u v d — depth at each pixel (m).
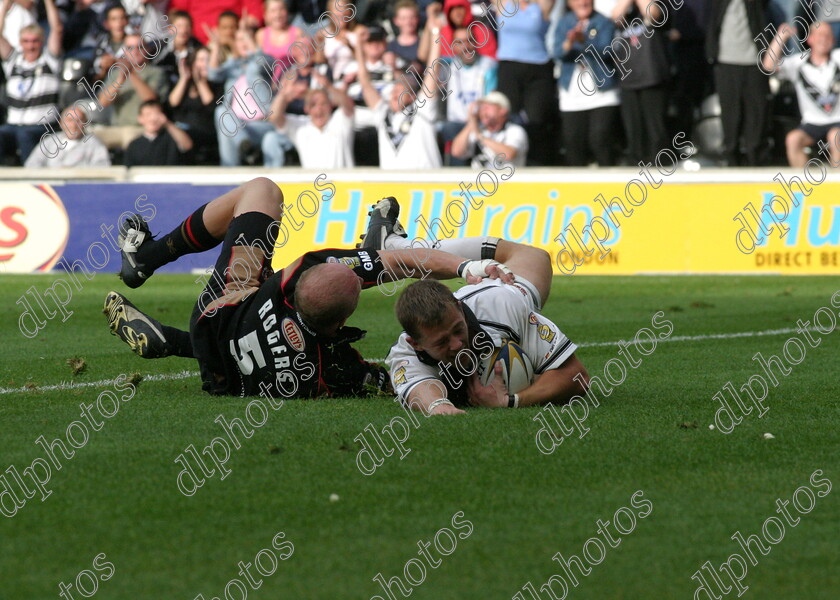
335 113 48.62
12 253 49.00
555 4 46.69
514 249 17.12
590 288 39.94
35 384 18.94
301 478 12.05
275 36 49.62
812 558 9.86
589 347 24.95
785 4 46.34
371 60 48.94
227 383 16.98
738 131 45.50
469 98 48.06
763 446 13.80
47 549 9.83
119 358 22.97
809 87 45.75
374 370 16.83
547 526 10.52
